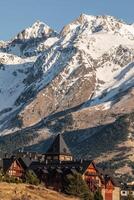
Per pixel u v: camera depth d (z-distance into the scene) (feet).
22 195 465.06
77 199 547.08
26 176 593.83
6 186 490.49
